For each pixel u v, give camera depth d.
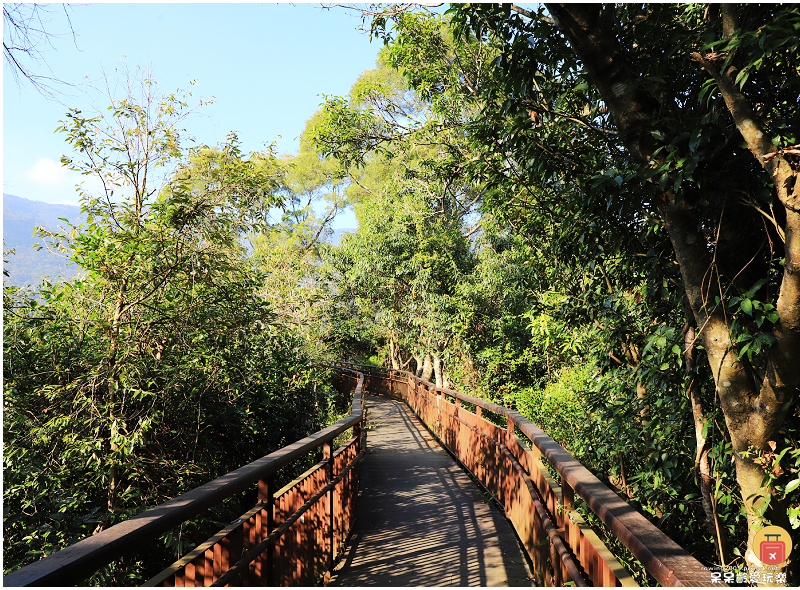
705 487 2.87
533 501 3.48
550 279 5.25
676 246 2.31
